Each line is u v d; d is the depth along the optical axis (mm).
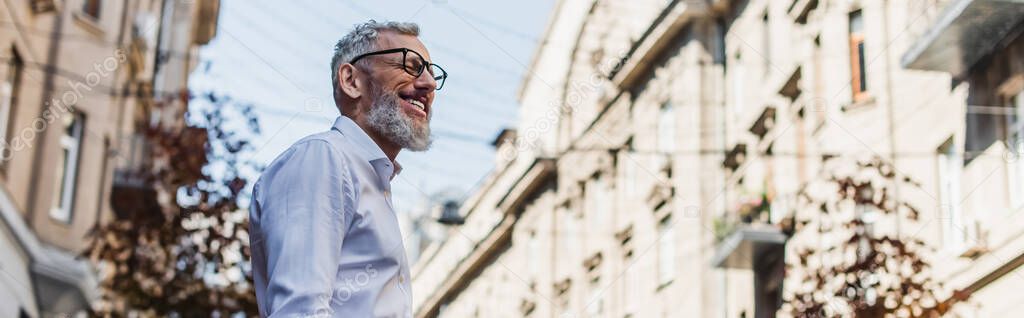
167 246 12992
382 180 2527
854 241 12328
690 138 22906
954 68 14297
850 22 17656
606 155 28031
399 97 2695
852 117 16891
